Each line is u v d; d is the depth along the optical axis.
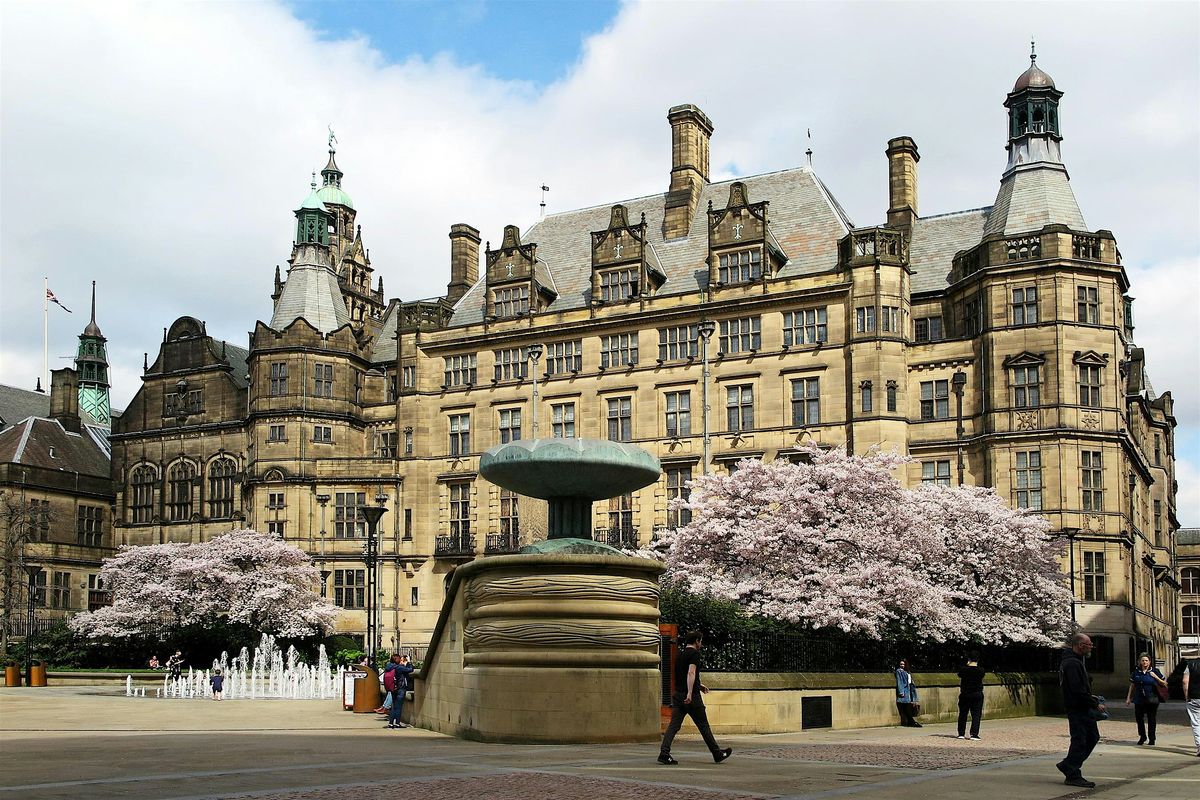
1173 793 19.61
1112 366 69.62
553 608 28.19
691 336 78.88
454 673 31.11
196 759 23.00
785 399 75.12
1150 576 86.88
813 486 52.69
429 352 88.12
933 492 58.94
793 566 49.25
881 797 18.30
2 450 101.69
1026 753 28.39
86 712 42.34
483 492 83.94
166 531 98.31
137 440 101.06
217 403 97.69
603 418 80.94
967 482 71.25
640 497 78.25
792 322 75.94
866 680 38.28
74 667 78.56
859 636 44.47
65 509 99.31
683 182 86.25
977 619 52.59
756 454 75.00
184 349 100.44
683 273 82.44
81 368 135.62
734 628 34.94
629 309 81.12
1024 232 72.44
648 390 79.50
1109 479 68.50
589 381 81.75
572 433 81.94
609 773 20.95
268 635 77.31
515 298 86.56
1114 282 70.62
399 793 17.80
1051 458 68.38
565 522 30.64
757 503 53.88
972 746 30.61
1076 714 20.81
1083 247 70.56
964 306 74.12
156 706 47.00
